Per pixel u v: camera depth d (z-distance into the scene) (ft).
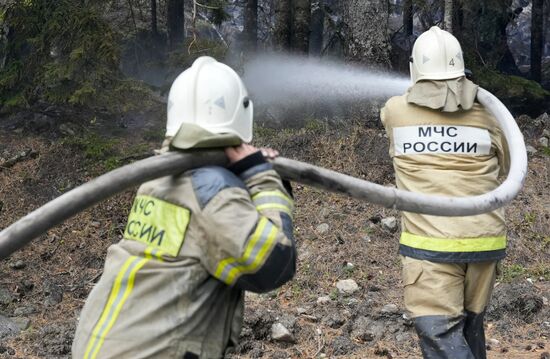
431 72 15.02
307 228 27.12
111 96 30.66
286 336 19.93
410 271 14.48
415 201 11.20
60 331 20.34
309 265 24.86
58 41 30.86
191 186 9.54
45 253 25.35
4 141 31.09
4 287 23.39
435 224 14.35
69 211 9.12
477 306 14.69
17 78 31.65
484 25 52.95
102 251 25.79
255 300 22.67
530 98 44.86
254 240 9.16
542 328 21.25
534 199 29.12
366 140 31.81
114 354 9.34
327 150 31.14
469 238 14.26
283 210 9.68
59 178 29.14
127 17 43.96
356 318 21.45
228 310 9.85
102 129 32.45
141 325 9.38
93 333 9.53
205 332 9.58
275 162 10.28
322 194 29.27
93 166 29.78
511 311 21.79
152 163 9.41
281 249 9.27
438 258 14.25
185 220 9.46
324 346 19.97
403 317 21.12
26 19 31.12
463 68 15.19
